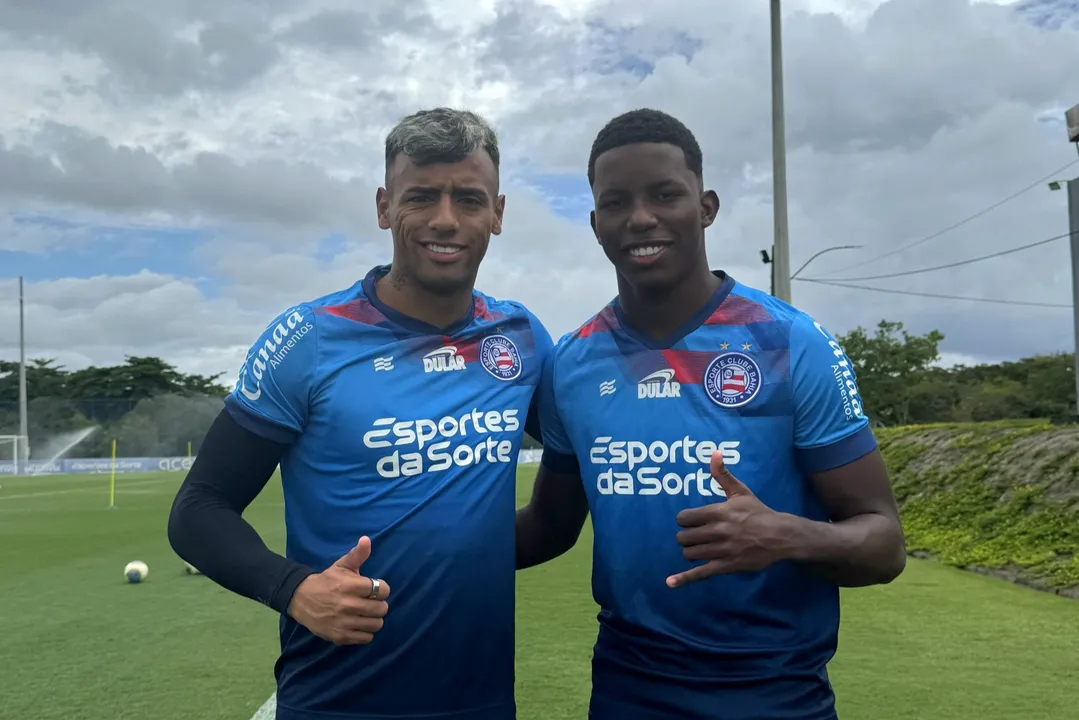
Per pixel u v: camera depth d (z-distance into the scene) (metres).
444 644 1.94
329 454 1.98
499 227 2.18
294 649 1.99
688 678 1.87
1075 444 8.57
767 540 1.69
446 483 1.96
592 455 2.04
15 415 45.94
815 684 1.90
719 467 1.74
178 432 46.09
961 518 8.87
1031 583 6.62
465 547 1.96
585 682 4.23
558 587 6.75
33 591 7.20
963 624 5.36
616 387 2.04
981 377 42.16
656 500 1.94
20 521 14.03
